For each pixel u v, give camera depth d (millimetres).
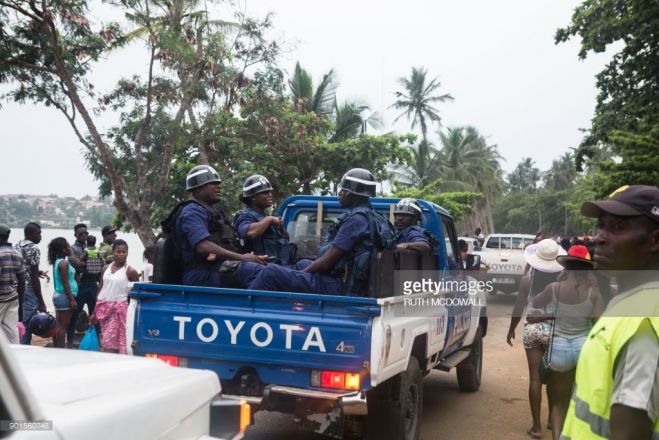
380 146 20609
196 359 4586
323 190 20766
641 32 16375
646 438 1857
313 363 4293
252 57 15414
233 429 2494
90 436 1675
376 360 4176
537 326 5898
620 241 2113
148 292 4699
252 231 5465
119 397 1933
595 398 2000
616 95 18453
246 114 16922
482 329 8023
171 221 5102
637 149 17078
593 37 17016
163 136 14672
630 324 1938
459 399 7527
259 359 4398
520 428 6328
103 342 7547
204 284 5016
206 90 14859
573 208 41875
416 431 5309
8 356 1454
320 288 4875
